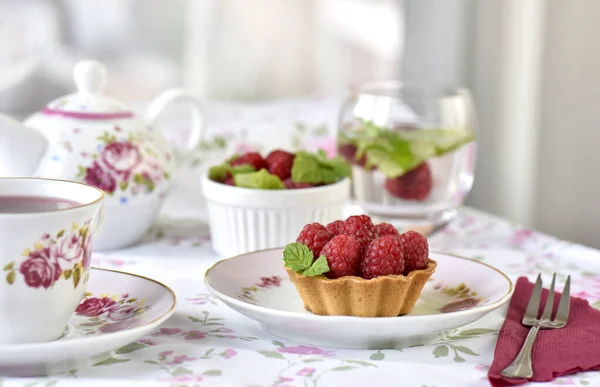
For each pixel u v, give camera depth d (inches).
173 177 37.5
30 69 51.0
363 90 39.4
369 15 61.7
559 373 28.6
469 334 30.6
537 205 69.9
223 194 35.6
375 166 37.4
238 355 29.3
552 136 68.1
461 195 38.6
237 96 57.8
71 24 51.5
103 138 35.9
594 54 64.9
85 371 28.4
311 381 28.2
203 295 32.9
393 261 30.0
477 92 68.2
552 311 31.5
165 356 29.1
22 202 29.1
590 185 67.1
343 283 29.9
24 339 28.2
